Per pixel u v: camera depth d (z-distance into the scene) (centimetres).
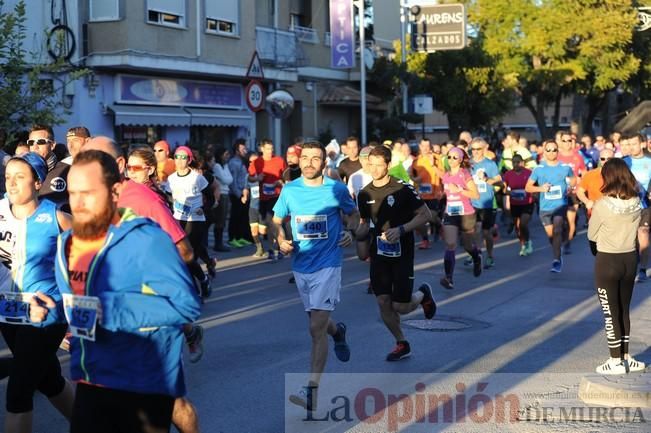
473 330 923
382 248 762
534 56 3678
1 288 527
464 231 1239
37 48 2067
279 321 973
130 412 372
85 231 369
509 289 1191
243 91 2727
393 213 757
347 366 770
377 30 3756
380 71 3238
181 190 1091
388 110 3491
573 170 1430
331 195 662
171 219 624
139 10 2231
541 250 1638
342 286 1216
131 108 2292
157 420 376
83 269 371
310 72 3148
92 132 2206
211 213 1595
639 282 1217
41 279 509
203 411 641
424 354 813
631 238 711
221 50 2528
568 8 3584
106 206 369
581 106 4409
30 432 504
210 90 2578
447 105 3331
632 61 3728
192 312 371
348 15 2436
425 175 1666
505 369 759
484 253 1573
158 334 373
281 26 3023
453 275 1323
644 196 1209
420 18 2662
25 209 516
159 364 373
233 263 1476
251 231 1571
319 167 666
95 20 2194
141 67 2252
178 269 370
